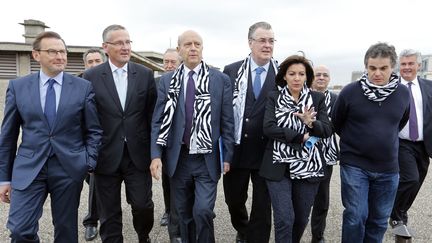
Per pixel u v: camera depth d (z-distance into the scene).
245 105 3.05
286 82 2.80
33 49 2.46
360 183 2.70
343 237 2.81
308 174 2.62
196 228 2.79
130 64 2.94
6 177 2.51
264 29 2.94
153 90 2.99
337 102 2.84
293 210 2.67
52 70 2.45
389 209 2.78
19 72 11.61
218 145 2.84
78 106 2.54
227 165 2.81
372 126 2.64
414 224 3.98
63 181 2.51
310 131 2.64
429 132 3.43
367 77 2.65
